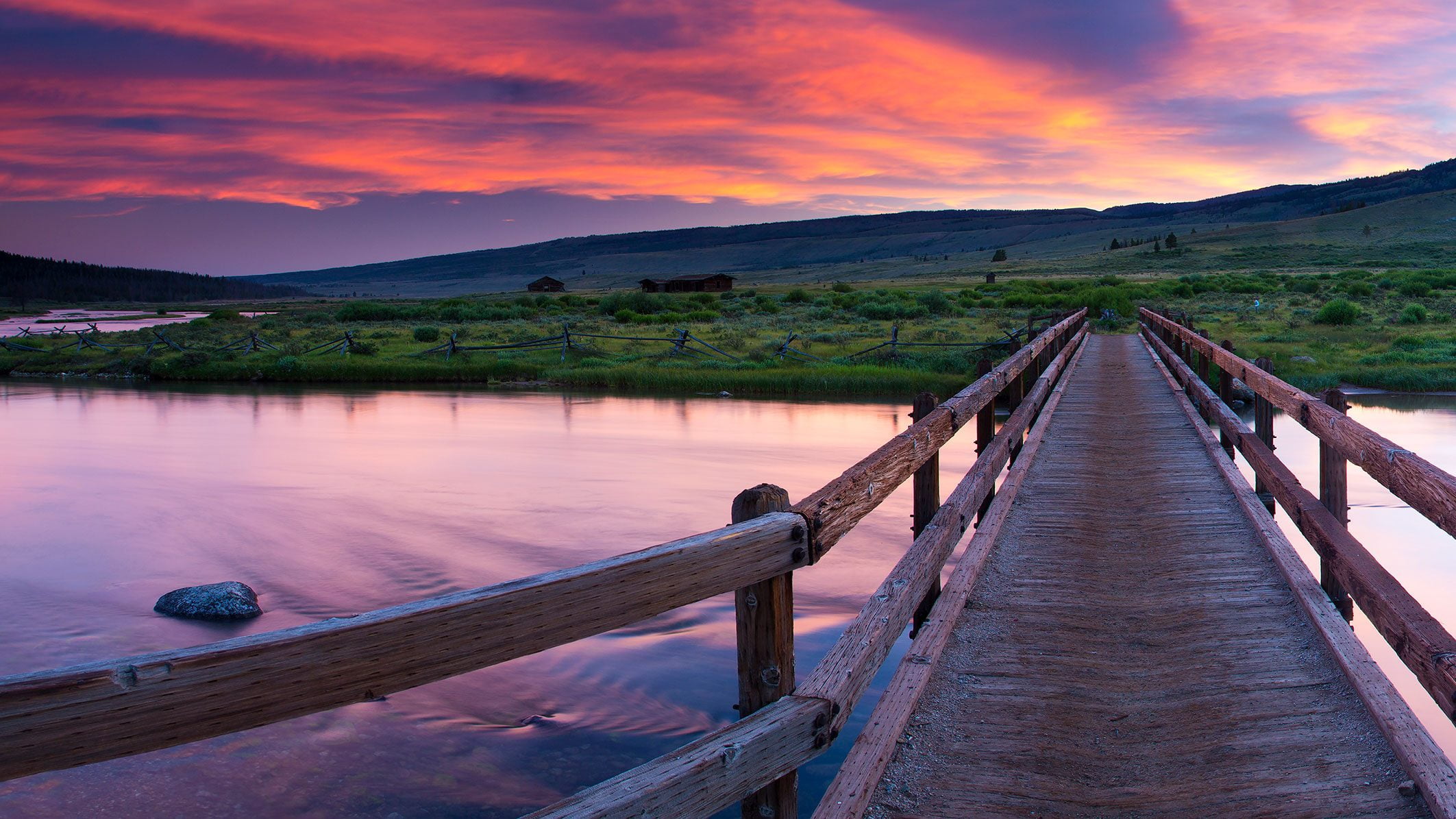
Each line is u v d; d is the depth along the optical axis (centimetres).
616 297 6725
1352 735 351
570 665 714
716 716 630
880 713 351
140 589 900
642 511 1182
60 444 1766
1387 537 1032
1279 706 379
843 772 305
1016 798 318
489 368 3017
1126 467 904
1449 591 841
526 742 599
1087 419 1234
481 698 660
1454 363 2638
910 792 324
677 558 211
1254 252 15950
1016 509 740
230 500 1275
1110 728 368
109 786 545
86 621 817
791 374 2691
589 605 189
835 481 311
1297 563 523
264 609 846
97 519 1174
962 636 470
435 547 1033
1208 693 395
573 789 543
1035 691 404
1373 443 366
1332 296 5925
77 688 121
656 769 197
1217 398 1022
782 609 260
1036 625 484
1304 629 463
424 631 158
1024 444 914
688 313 5778
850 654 285
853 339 3644
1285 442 1680
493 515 1173
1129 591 534
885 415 2108
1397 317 4156
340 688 147
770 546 248
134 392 2748
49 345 4225
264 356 3438
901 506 1204
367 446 1705
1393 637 320
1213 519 691
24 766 117
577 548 1021
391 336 4241
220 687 134
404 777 555
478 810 521
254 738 604
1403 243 16412
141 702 126
